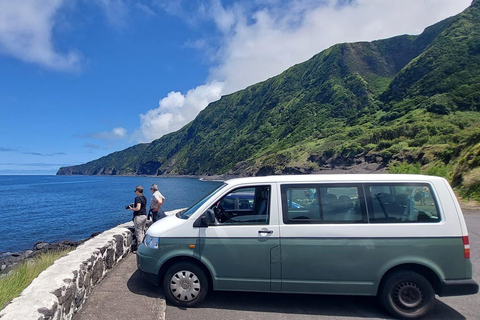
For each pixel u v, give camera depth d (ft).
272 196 15.40
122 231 23.03
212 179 536.01
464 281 13.91
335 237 14.49
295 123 559.79
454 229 14.32
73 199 178.19
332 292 14.52
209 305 15.58
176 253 15.31
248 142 626.23
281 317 14.39
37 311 10.14
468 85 330.95
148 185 351.25
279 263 14.71
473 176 67.67
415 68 428.56
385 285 14.35
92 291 16.44
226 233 15.11
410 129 290.76
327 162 339.16
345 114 502.38
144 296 15.88
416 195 14.92
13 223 94.94
